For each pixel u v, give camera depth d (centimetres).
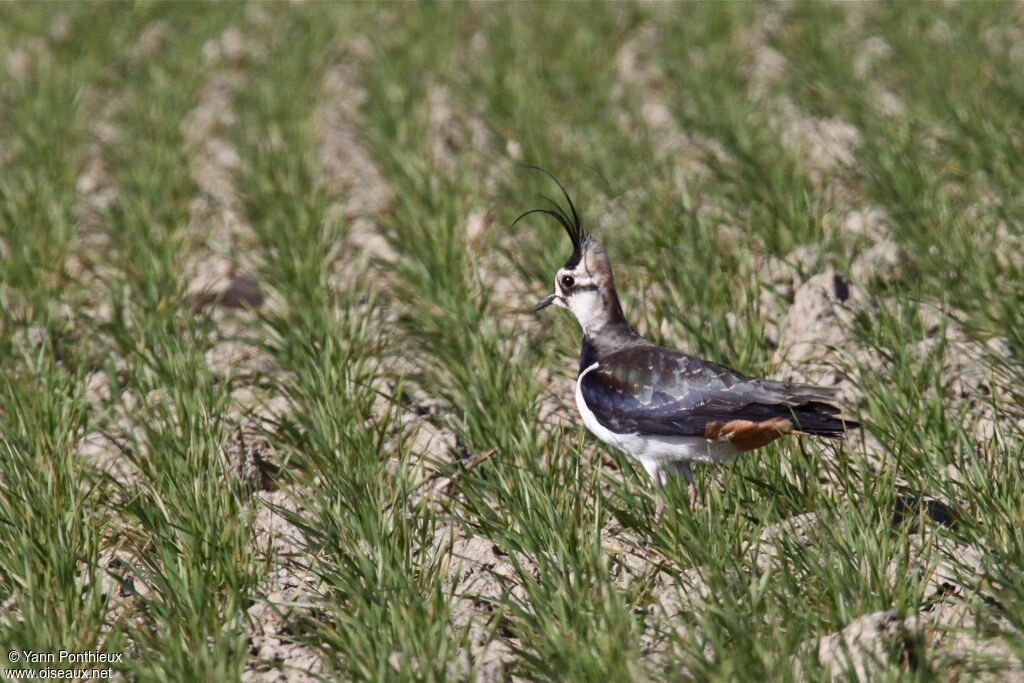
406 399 1282
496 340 1287
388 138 2062
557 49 2559
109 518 1007
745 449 976
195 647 824
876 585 832
